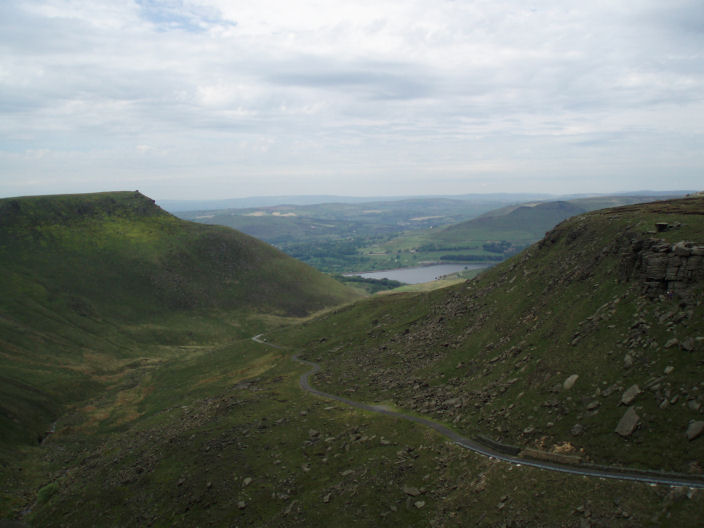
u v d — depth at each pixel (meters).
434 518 50.38
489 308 104.00
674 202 104.81
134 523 65.44
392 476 59.03
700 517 36.66
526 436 56.38
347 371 110.88
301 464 67.62
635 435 47.72
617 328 62.88
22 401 114.38
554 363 65.38
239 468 69.88
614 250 79.12
